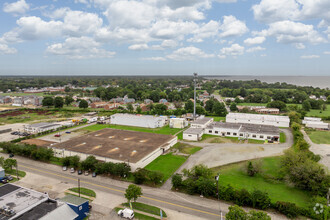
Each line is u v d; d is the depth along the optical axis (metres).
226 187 58.88
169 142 93.69
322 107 194.88
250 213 41.31
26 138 107.75
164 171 71.56
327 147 94.75
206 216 48.47
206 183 55.72
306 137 110.94
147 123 135.00
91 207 51.69
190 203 53.56
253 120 139.50
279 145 97.75
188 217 48.09
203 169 62.72
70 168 73.75
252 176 67.62
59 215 44.28
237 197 52.31
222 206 52.19
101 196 56.84
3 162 69.19
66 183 63.81
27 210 45.38
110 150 81.06
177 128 132.25
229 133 113.12
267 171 71.25
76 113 181.88
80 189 60.31
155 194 57.72
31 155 81.06
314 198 50.47
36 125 126.50
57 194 57.59
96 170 68.12
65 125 132.25
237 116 147.00
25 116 166.38
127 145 87.00
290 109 184.25
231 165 76.31
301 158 65.88
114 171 65.06
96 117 157.62
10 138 109.69
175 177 59.66
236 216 41.53
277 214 48.91
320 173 57.81
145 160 75.56
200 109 174.25
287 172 65.81
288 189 59.69
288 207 48.00
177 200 54.91
